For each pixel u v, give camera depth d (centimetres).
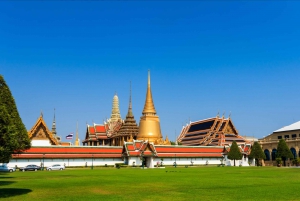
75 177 6062
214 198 3025
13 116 4231
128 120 18100
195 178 5653
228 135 16388
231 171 8406
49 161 11806
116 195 3291
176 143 18050
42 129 12938
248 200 2889
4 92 4144
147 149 12925
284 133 15488
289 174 6819
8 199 3030
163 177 5975
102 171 8919
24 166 11319
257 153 13950
